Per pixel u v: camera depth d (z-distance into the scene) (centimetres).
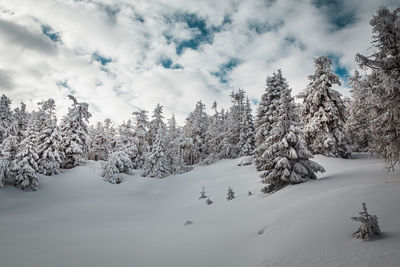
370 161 2355
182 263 764
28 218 2003
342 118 2833
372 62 1057
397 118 1061
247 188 2380
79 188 3045
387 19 1014
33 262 895
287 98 1603
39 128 3469
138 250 997
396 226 600
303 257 577
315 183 1397
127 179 3672
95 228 1656
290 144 1580
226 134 4841
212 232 1111
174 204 2605
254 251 730
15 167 2600
